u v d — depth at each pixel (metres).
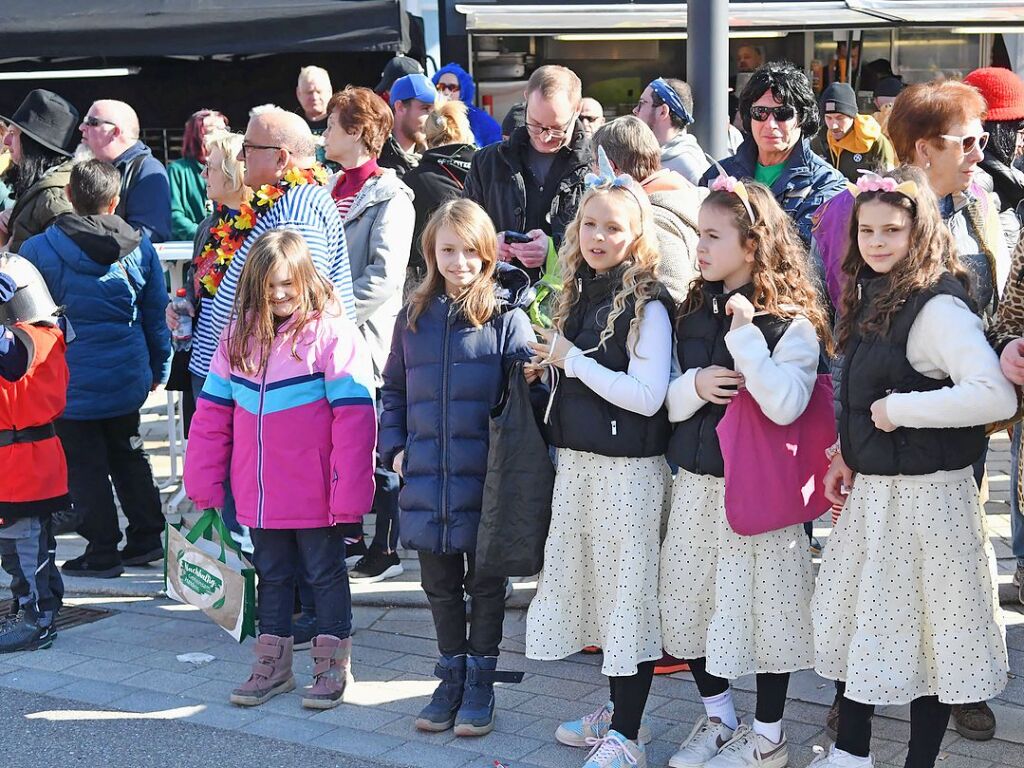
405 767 3.99
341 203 5.62
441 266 4.14
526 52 10.17
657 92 5.75
